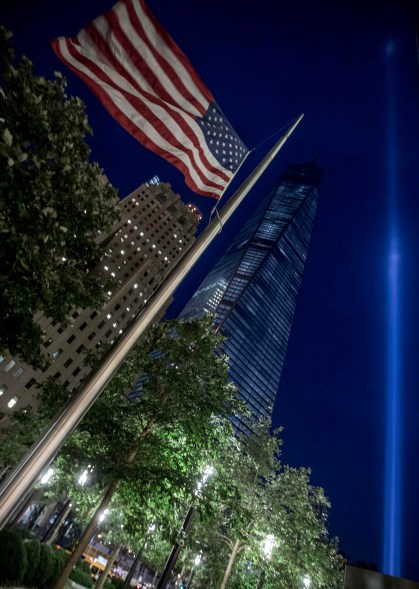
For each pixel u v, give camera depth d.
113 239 89.75
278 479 20.23
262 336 166.62
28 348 8.74
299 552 17.34
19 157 6.70
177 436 12.30
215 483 12.26
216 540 18.77
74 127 9.25
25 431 15.45
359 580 6.58
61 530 39.72
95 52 5.75
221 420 13.37
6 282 7.12
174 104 6.43
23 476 3.32
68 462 10.80
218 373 13.78
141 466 10.97
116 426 11.36
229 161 7.16
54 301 9.11
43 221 7.54
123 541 22.50
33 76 8.41
